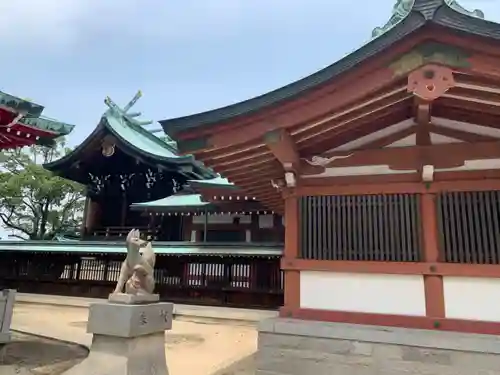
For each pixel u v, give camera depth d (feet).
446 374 14.05
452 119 16.40
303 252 17.39
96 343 17.34
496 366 13.65
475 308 14.84
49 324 44.47
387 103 15.03
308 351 15.71
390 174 16.71
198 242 64.34
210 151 16.29
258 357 16.26
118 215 97.50
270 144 15.20
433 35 12.06
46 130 28.19
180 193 82.28
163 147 106.22
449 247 15.48
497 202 15.24
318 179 17.70
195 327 46.52
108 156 91.25
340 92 13.93
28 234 119.65
